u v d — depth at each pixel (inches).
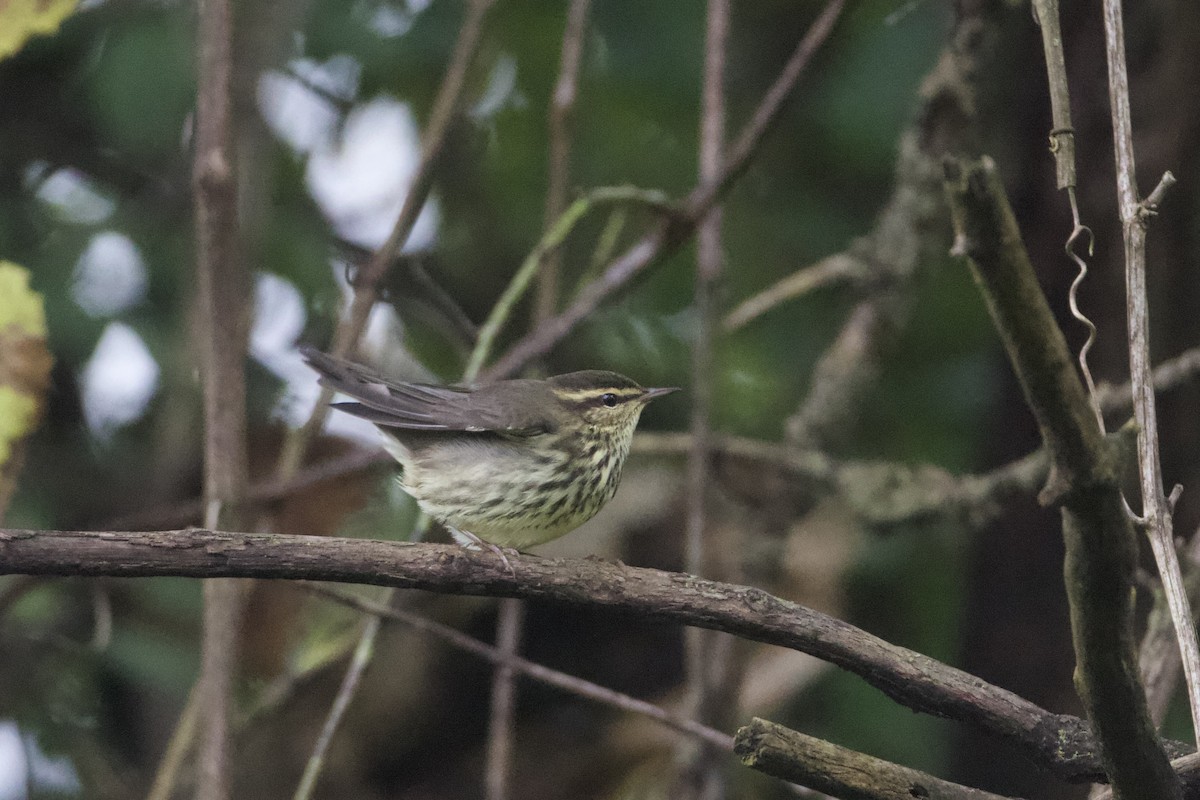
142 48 425.1
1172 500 237.6
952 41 425.7
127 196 450.3
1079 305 422.3
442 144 391.2
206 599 315.9
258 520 384.2
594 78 491.8
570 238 520.7
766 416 514.9
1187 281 419.8
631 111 494.9
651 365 520.4
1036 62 434.3
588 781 485.7
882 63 489.1
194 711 364.2
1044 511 424.2
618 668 508.1
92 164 452.4
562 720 500.7
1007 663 425.4
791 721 462.0
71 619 440.8
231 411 319.9
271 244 450.3
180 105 426.9
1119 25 254.2
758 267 514.0
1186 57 419.8
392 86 479.8
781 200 511.5
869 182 507.2
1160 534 233.1
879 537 453.1
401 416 383.6
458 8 470.9
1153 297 418.9
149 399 456.1
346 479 476.7
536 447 400.2
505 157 506.0
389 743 491.2
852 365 444.1
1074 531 183.9
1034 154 432.5
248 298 373.1
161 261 439.8
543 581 250.8
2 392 300.5
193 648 430.9
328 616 463.5
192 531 243.0
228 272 320.8
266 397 471.5
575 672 507.8
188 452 448.8
